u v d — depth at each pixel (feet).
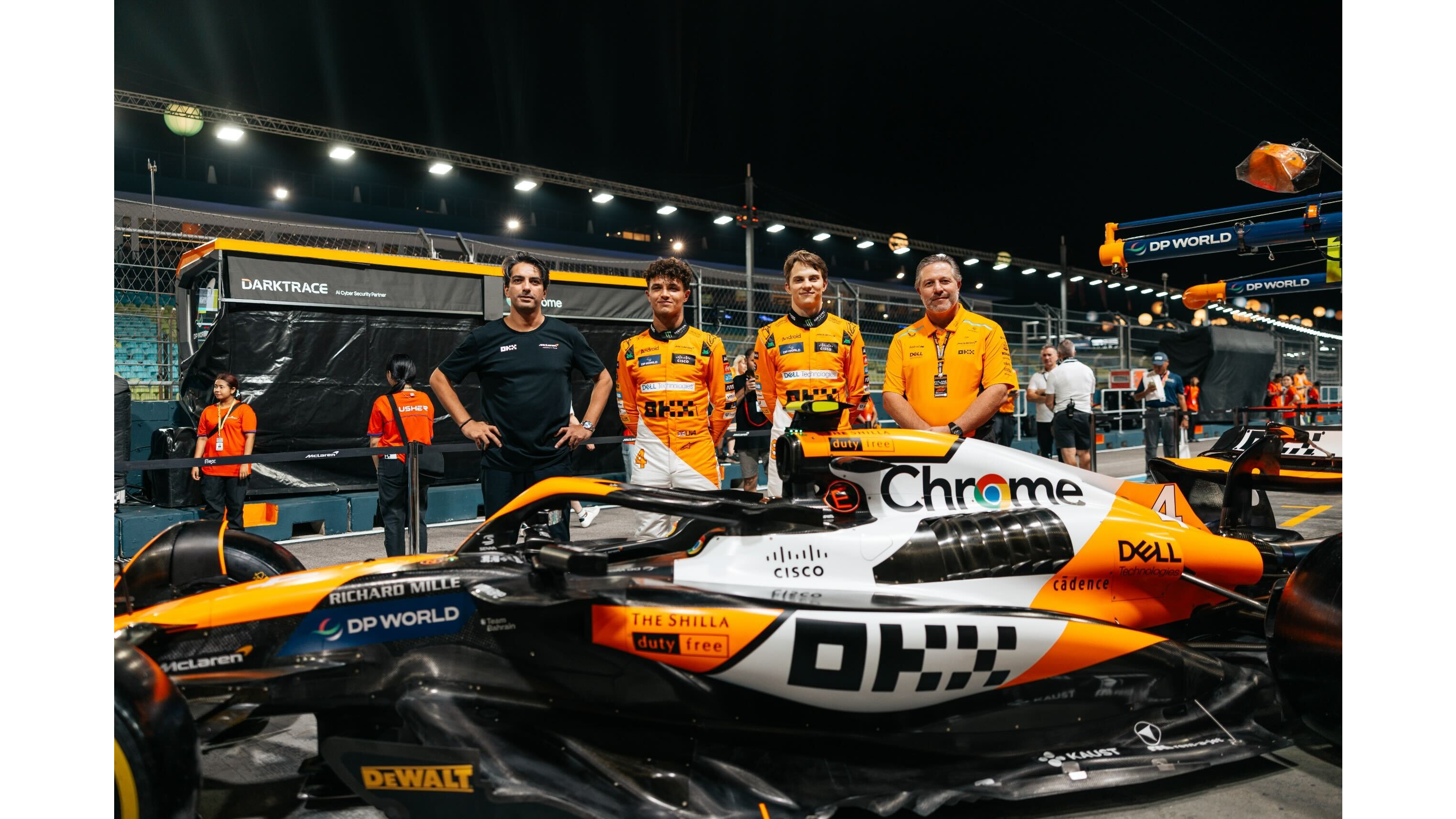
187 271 27.66
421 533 19.80
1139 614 9.98
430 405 19.99
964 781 8.15
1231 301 58.59
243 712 7.93
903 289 123.54
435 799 7.17
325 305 25.85
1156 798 8.29
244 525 23.31
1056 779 8.16
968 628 8.41
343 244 49.16
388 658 7.89
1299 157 24.44
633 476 13.85
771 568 9.12
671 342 13.50
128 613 9.27
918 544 9.40
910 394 13.44
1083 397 32.73
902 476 9.82
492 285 29.30
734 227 120.26
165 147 86.02
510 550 9.34
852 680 8.14
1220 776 8.82
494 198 110.01
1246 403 66.49
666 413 13.47
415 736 7.48
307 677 7.68
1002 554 9.46
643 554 9.56
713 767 7.93
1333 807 8.03
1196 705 9.24
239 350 24.56
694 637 7.98
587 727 8.01
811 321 13.69
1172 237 34.04
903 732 8.47
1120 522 9.95
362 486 26.81
